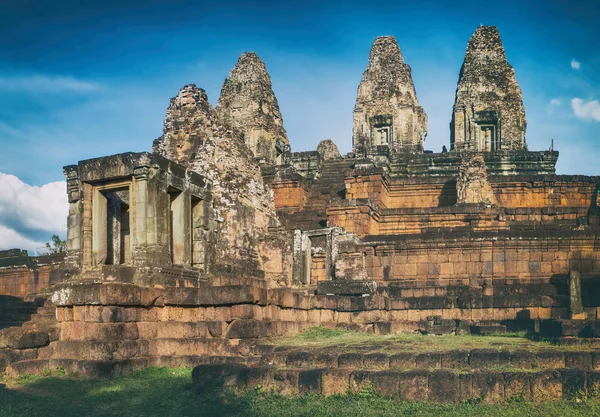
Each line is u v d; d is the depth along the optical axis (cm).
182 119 2516
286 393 1204
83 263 1833
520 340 1588
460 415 1046
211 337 1603
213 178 2414
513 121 5088
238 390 1231
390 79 5675
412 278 2645
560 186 3675
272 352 1419
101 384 1374
